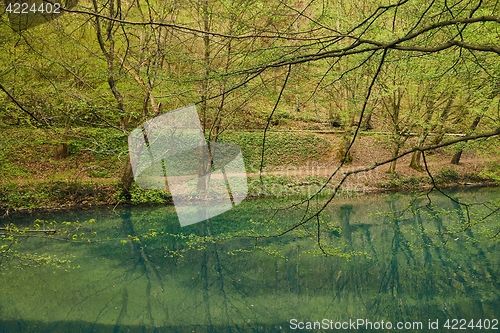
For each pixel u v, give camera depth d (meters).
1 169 12.52
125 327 6.24
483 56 6.88
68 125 9.99
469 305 6.98
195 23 10.32
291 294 7.45
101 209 13.05
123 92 11.72
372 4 12.37
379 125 19.11
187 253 8.99
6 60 9.41
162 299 7.27
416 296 7.35
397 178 16.95
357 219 12.66
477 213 8.67
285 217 10.17
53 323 6.20
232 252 9.02
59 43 10.94
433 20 6.30
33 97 9.38
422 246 9.30
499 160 12.17
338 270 8.48
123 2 11.55
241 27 5.68
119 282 7.91
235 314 6.74
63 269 8.26
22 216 12.63
